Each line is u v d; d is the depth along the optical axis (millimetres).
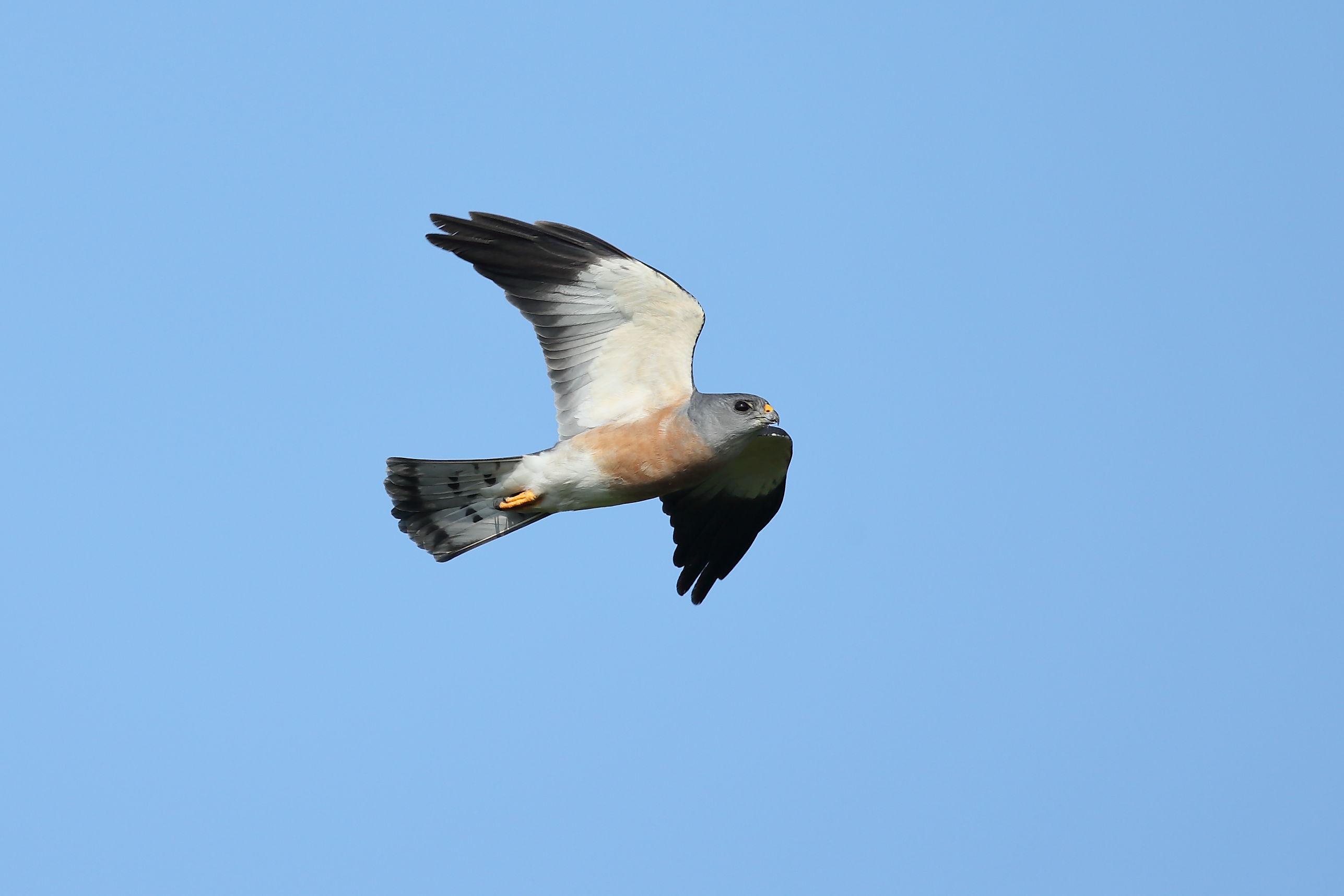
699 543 18031
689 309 15344
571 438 15688
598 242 15344
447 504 16078
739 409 15281
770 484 17594
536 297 15672
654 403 15727
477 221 15438
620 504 16156
